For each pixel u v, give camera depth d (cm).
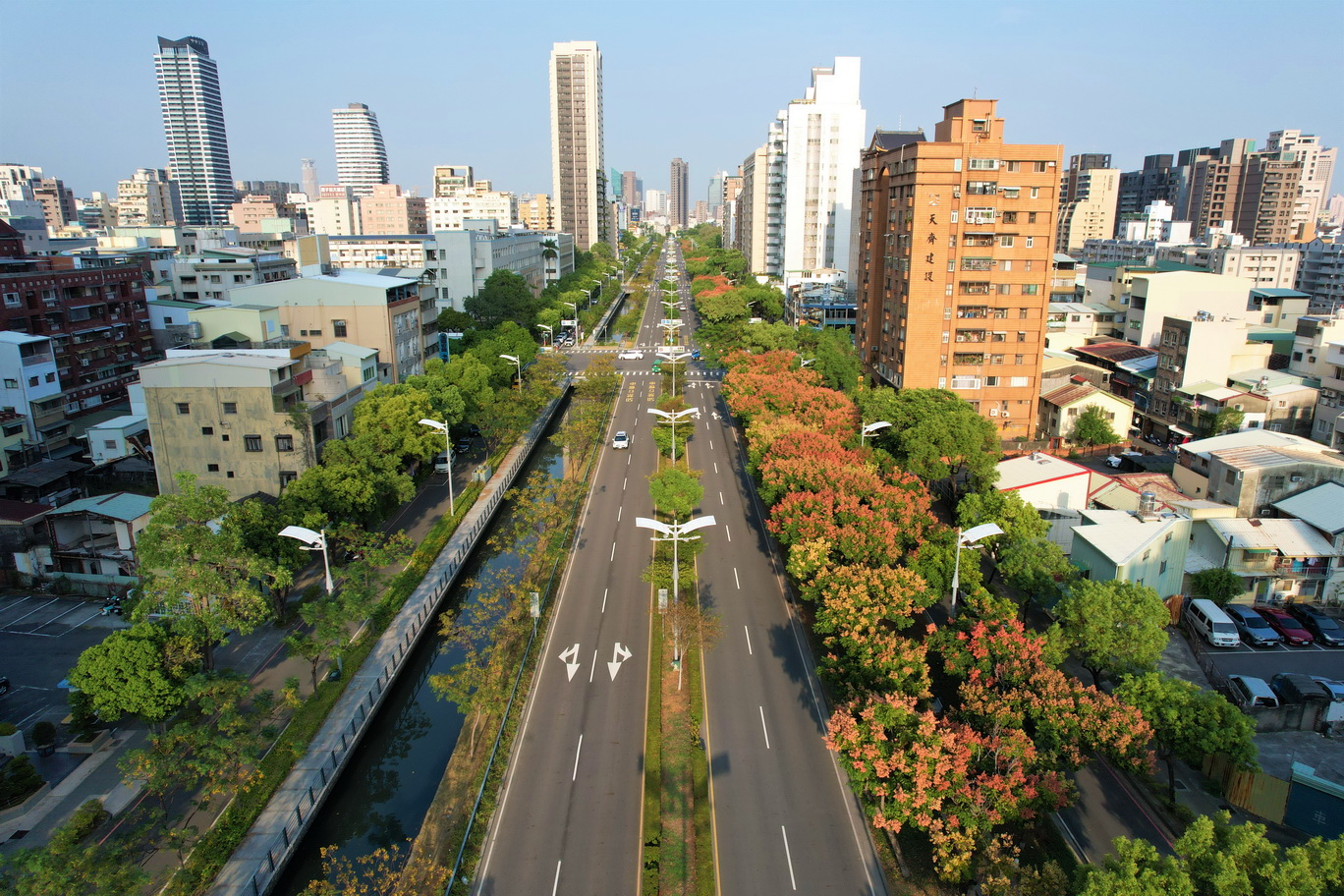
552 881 3944
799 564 5606
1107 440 9969
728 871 3969
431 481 9631
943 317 10375
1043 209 10081
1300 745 4778
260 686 5528
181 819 4297
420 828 4572
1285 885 2775
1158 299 12594
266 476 7850
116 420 9431
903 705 3950
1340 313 11106
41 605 6600
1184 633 6044
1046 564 5753
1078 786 4459
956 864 3512
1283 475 6812
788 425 8269
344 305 11019
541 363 12794
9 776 4456
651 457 10619
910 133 12306
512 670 5625
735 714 5206
